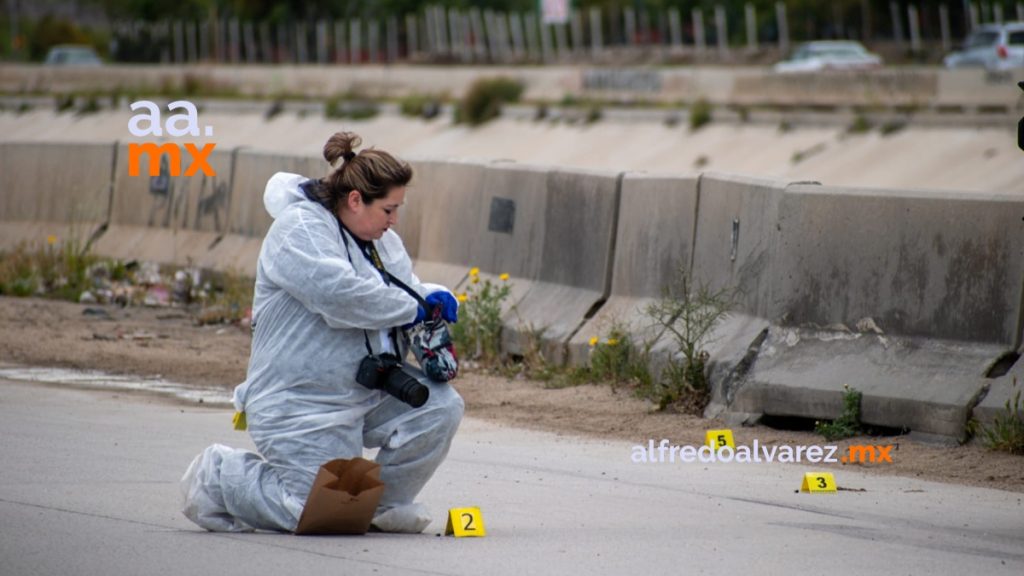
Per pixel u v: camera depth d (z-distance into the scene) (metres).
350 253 21.08
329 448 21.30
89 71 197.50
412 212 48.31
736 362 34.25
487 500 25.41
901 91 121.56
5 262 58.62
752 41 190.25
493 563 20.27
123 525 22.08
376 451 30.50
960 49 159.12
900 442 30.81
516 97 134.75
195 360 43.25
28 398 36.41
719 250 36.56
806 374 32.81
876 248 32.84
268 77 182.38
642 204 39.19
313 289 20.64
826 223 33.62
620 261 39.75
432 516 23.78
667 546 21.77
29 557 19.94
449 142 130.25
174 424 33.16
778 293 34.28
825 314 33.44
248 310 50.62
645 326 37.72
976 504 25.97
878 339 32.53
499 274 44.22
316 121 146.12
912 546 22.31
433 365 21.42
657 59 189.75
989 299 31.23
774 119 109.06
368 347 21.19
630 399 36.12
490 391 37.84
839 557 21.30
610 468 29.11
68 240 60.53
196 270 56.59
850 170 96.44
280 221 20.98
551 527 23.12
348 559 20.14
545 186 42.75
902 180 92.50
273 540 21.14
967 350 31.28
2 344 45.00
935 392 30.81
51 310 52.19
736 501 25.94
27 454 28.34
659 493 26.55
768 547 21.89
